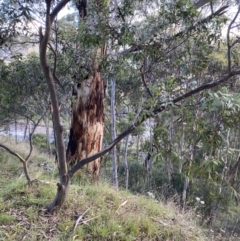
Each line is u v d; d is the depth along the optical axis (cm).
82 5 489
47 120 1251
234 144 740
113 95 891
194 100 272
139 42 364
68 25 488
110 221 353
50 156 925
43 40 266
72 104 629
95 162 617
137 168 1184
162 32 363
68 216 354
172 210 443
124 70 426
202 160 252
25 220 338
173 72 383
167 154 258
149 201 445
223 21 355
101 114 644
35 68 612
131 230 351
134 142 1370
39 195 390
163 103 263
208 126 243
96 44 379
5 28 321
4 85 601
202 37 368
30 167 593
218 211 873
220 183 262
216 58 586
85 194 411
